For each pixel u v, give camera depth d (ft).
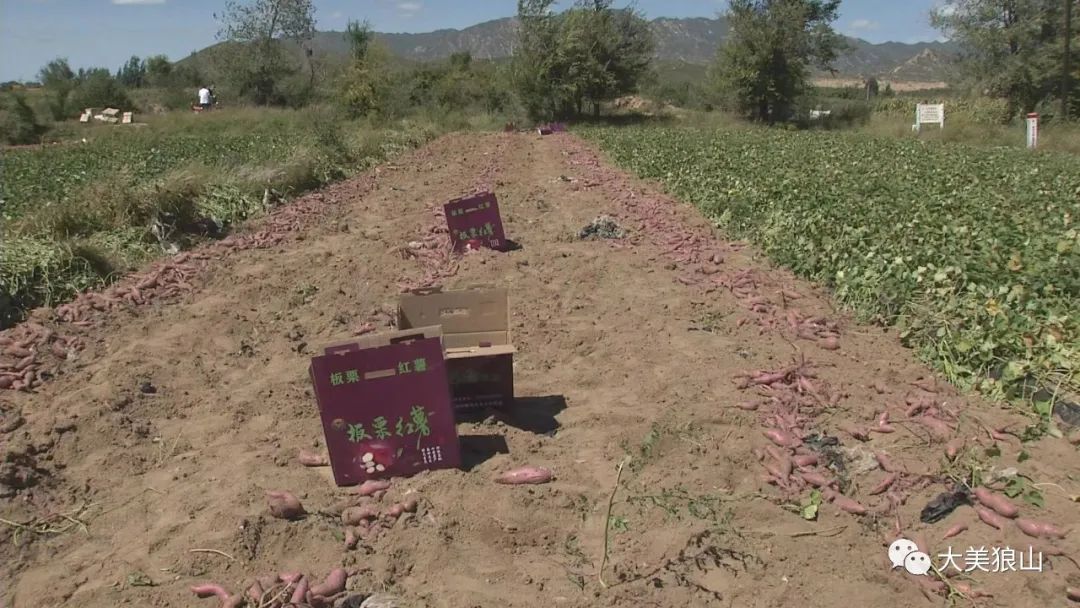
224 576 15.02
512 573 14.94
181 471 18.83
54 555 16.03
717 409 20.62
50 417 21.12
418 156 91.97
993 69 139.13
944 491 16.98
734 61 164.86
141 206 42.63
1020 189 52.80
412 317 21.33
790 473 17.66
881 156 81.82
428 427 17.79
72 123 167.12
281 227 45.78
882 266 30.53
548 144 110.83
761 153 84.89
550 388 22.90
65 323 28.89
